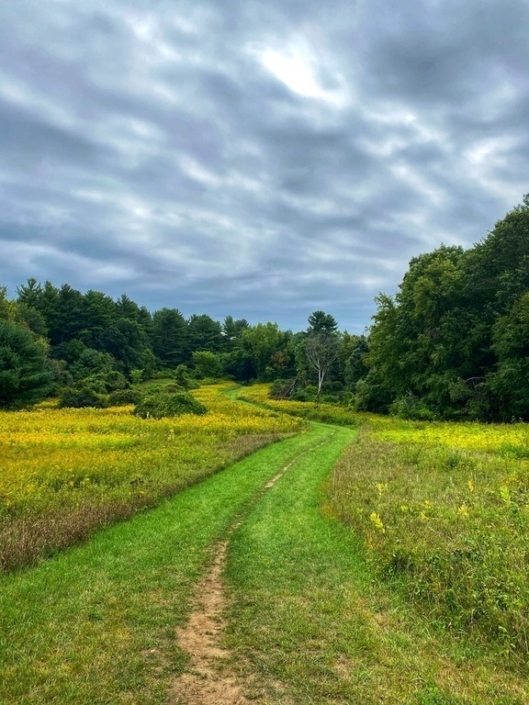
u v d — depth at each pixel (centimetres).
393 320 4588
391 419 3834
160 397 3609
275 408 4859
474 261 4012
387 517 901
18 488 1116
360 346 6738
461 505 955
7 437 2169
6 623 547
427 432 2564
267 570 737
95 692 430
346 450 2069
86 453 1702
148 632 543
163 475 1371
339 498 1155
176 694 431
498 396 3597
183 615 590
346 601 622
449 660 485
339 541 871
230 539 909
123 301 12094
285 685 445
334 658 491
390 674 460
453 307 4091
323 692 434
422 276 4441
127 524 959
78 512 952
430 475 1325
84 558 765
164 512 1062
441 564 642
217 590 672
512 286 3728
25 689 432
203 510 1094
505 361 3444
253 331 11256
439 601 589
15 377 4100
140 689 438
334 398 6250
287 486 1380
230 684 447
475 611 546
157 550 814
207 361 10825
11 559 714
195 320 13488
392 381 4553
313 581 693
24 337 4525
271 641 524
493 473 1307
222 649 511
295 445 2314
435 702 414
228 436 2353
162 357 12144
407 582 647
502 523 809
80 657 485
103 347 9406
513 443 1884
